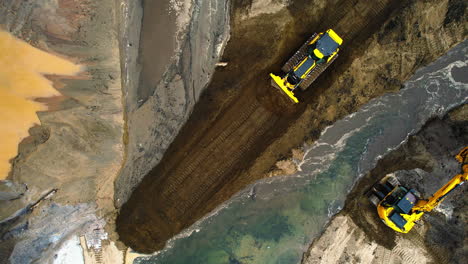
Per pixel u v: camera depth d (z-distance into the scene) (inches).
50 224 636.1
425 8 625.9
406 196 618.2
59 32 563.2
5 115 556.7
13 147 573.0
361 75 654.5
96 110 607.8
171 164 658.2
